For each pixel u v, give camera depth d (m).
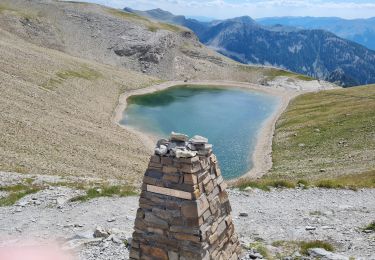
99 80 140.50
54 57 145.38
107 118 102.38
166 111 120.62
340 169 53.47
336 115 94.19
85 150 68.50
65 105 97.56
